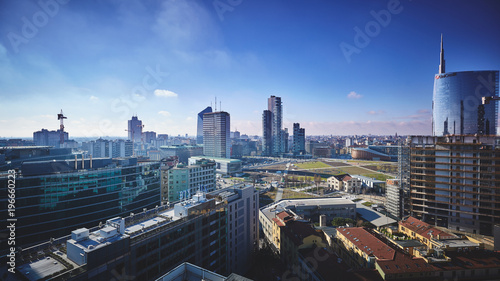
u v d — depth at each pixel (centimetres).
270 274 9294
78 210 10462
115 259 4941
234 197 9081
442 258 7525
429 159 13300
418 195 13612
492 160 11719
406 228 11112
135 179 12612
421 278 6769
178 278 4200
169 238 6219
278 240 10938
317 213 15162
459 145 12500
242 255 9350
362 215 15325
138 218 6712
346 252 9200
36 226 9494
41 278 4159
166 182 16162
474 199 12044
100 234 5241
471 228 12106
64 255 4969
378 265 6994
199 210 7219
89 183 10788
